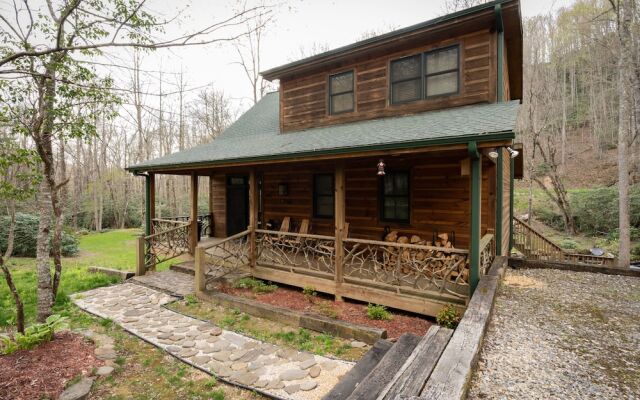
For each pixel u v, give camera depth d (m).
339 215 6.47
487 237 6.36
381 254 8.04
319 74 8.98
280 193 10.00
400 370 2.63
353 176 8.59
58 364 4.11
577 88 34.19
